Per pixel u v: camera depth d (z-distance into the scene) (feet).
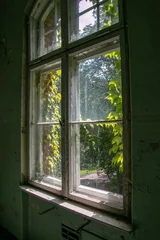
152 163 3.88
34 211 7.09
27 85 7.70
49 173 7.13
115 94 5.12
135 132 4.15
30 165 7.50
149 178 3.91
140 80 4.10
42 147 7.48
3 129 8.64
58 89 6.98
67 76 6.10
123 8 4.67
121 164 4.91
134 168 4.16
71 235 5.63
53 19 7.27
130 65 4.27
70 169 5.97
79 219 5.41
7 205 8.25
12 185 7.93
